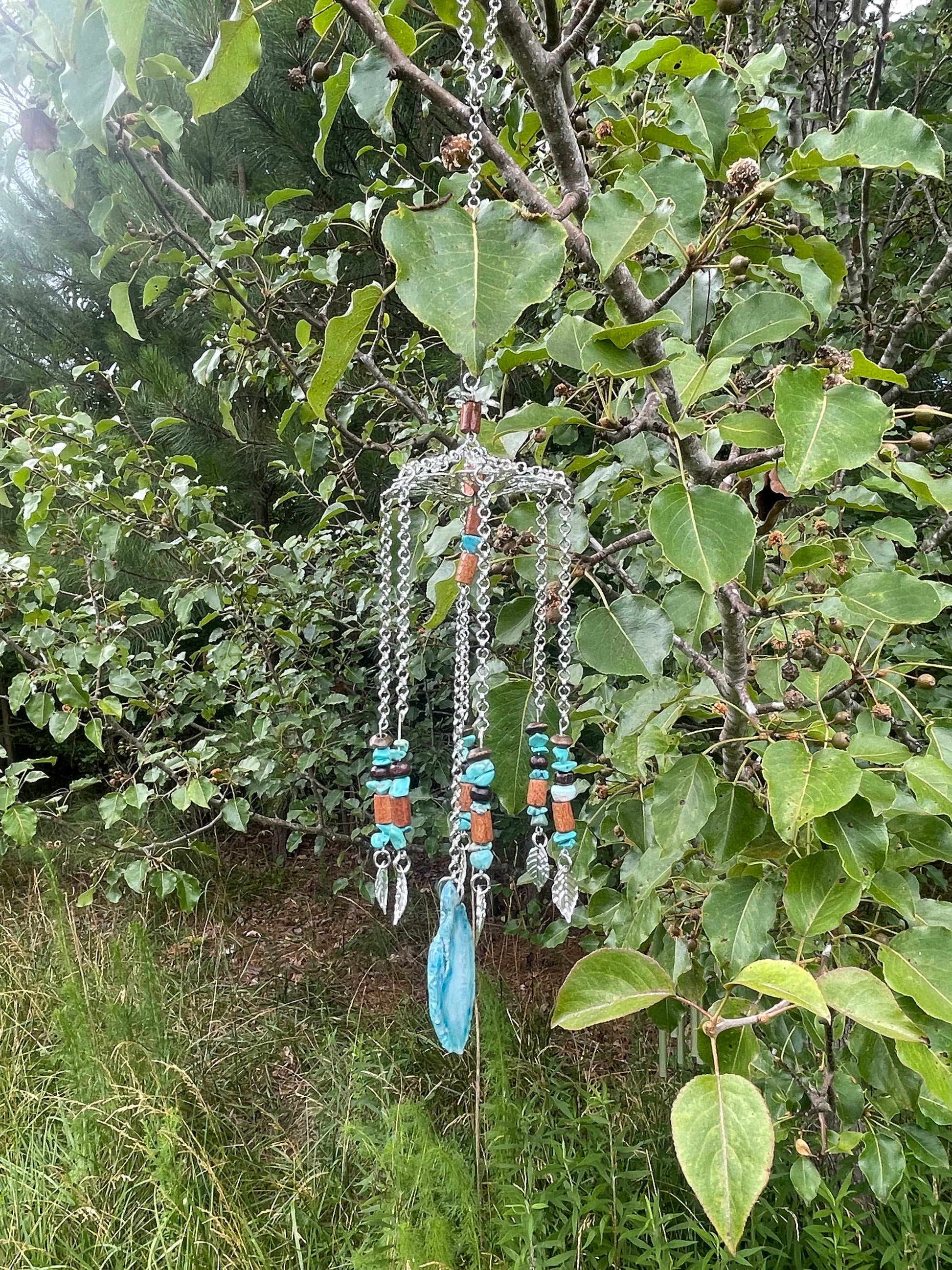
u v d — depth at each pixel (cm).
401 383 258
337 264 208
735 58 213
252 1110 251
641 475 145
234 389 221
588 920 171
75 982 267
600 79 127
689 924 172
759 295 117
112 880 267
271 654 319
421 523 154
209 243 333
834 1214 158
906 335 222
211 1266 187
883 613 119
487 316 69
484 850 101
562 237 71
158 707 267
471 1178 196
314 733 288
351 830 387
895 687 125
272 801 371
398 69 85
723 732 148
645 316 100
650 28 177
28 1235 197
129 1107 216
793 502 206
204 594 258
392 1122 203
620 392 139
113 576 260
